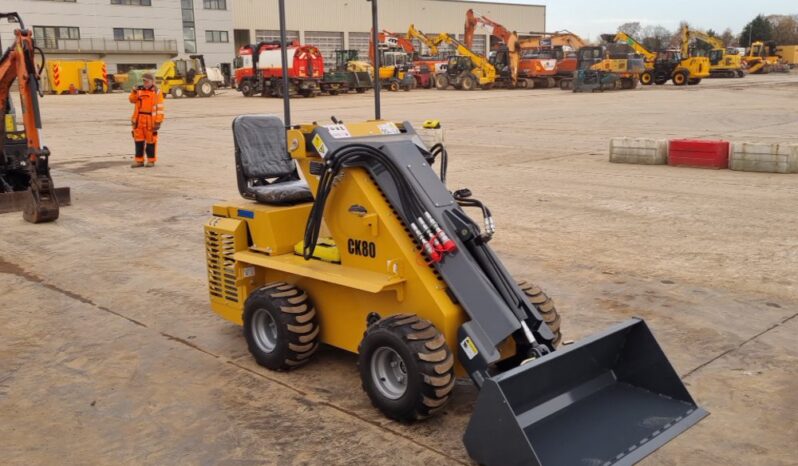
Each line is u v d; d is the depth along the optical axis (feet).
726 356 16.07
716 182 39.34
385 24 260.21
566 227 28.89
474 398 14.06
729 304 19.49
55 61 167.22
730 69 176.65
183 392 14.64
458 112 90.84
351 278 13.38
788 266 22.94
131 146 61.87
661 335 17.34
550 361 11.45
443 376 12.15
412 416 12.62
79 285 22.29
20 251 26.71
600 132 65.57
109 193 38.78
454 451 12.16
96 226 30.81
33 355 16.75
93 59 198.49
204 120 86.53
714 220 29.71
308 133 14.26
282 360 14.97
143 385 15.01
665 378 12.53
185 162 51.06
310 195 16.22
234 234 16.29
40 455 12.28
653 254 24.67
